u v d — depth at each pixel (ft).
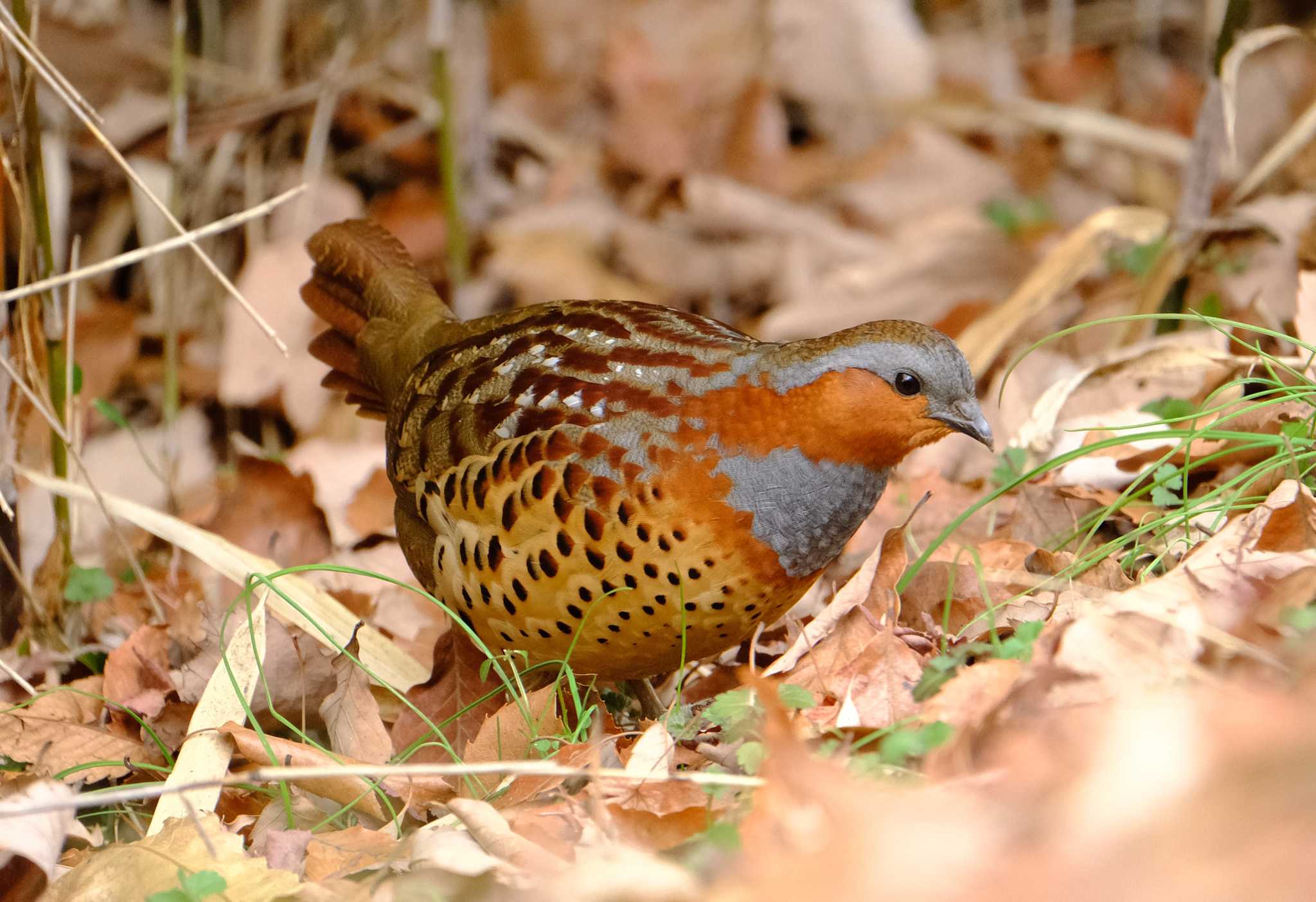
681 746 21.65
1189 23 62.13
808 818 16.66
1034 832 14.32
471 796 21.25
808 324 45.16
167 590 32.81
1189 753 13.85
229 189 46.65
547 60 55.62
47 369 29.32
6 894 19.92
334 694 24.09
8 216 30.53
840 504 23.00
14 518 28.96
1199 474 27.07
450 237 45.78
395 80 50.75
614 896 16.40
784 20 56.59
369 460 36.73
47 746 24.39
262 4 48.52
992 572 24.41
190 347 44.50
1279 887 12.50
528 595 23.57
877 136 56.65
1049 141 57.26
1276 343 29.84
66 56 45.62
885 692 21.01
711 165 54.49
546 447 22.93
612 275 49.57
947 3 64.08
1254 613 19.42
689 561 22.57
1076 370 32.58
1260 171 33.17
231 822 22.41
